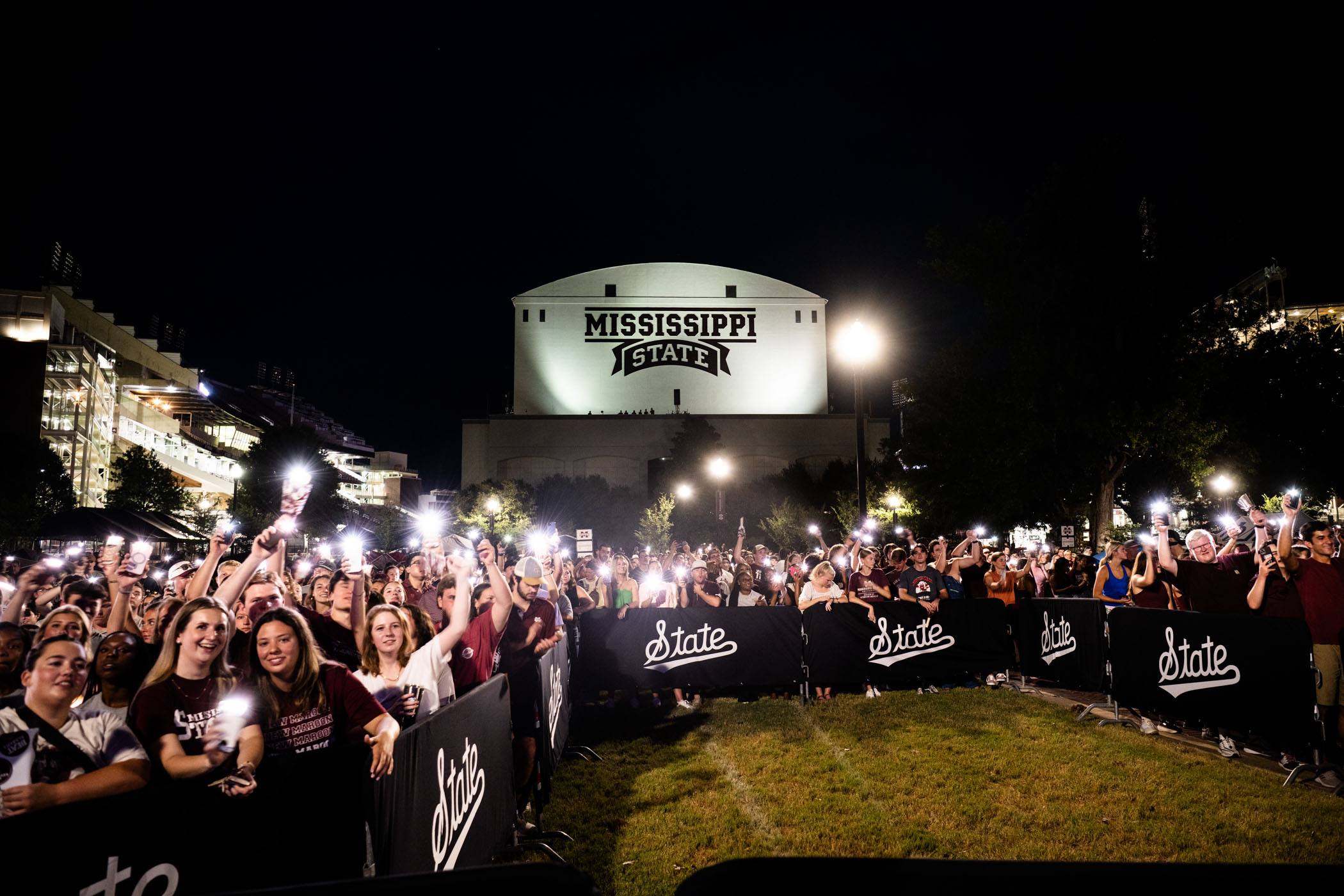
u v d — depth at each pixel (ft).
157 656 11.62
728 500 232.32
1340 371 112.37
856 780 21.68
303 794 8.64
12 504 111.24
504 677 16.92
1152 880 3.91
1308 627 20.51
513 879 4.11
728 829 18.22
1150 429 86.33
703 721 30.19
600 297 302.66
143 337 326.03
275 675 10.93
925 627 35.29
